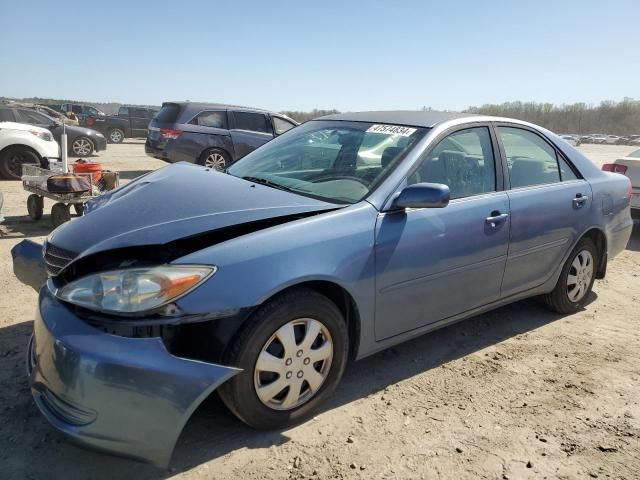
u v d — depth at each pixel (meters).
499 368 3.58
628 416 3.07
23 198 8.84
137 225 2.58
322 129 3.95
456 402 3.14
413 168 3.19
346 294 2.86
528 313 4.58
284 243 2.58
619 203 4.66
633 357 3.81
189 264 2.35
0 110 14.09
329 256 2.69
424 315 3.27
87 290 2.31
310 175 3.41
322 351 2.78
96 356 2.16
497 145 3.77
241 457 2.57
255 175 3.60
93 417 2.18
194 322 2.33
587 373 3.55
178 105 11.68
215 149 11.80
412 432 2.83
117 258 2.57
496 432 2.87
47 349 2.30
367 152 3.40
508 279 3.77
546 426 2.95
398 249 2.98
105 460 2.53
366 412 3.00
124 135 25.98
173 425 2.26
